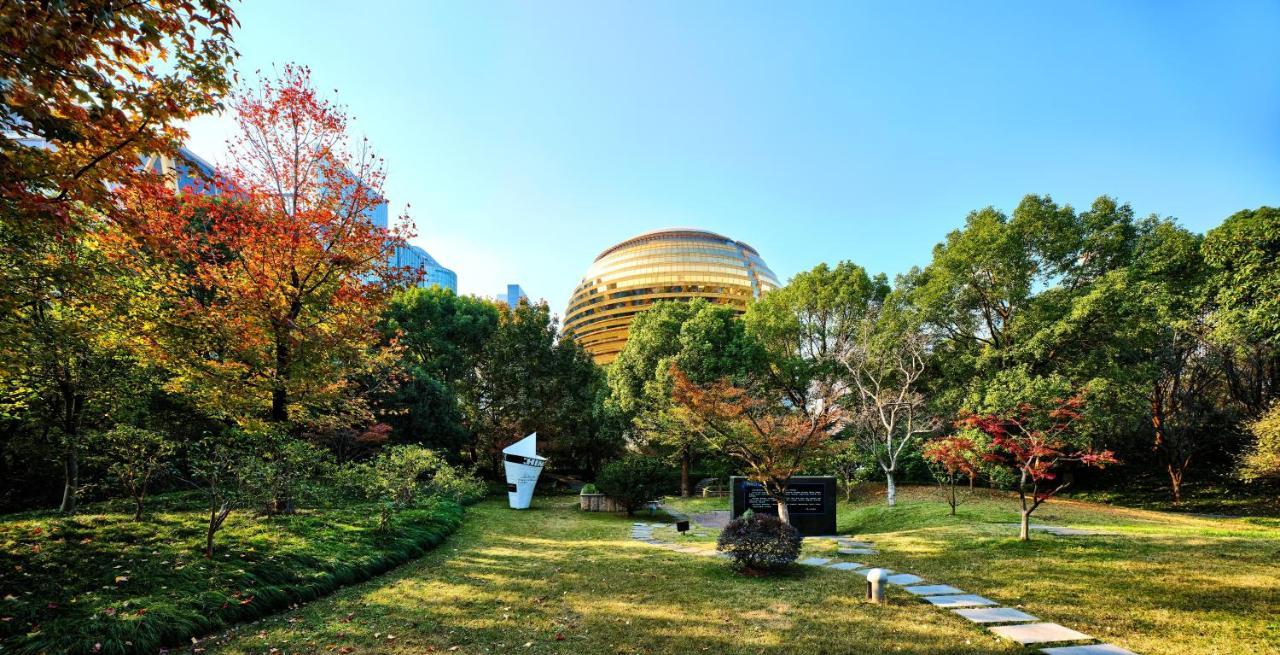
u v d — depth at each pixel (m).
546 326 35.84
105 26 4.97
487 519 18.00
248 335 10.82
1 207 5.11
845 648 5.75
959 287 25.58
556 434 32.94
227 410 11.14
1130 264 23.81
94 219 7.79
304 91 12.02
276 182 12.18
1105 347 22.19
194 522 10.24
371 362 14.39
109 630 5.29
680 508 25.72
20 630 5.20
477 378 34.31
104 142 5.62
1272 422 17.30
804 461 14.49
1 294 6.78
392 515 12.34
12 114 5.02
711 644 5.92
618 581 8.95
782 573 9.52
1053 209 23.92
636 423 30.38
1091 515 18.56
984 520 16.55
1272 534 12.51
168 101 5.79
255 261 11.47
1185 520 17.78
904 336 24.62
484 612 7.12
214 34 5.87
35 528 8.90
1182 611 6.65
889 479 21.95
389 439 24.83
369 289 12.40
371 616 6.91
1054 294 23.33
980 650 5.58
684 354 30.11
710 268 78.31
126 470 10.34
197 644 5.73
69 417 11.91
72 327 9.06
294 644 5.82
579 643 5.97
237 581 7.19
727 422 14.57
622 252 84.56
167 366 10.55
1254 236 19.64
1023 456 12.32
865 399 24.98
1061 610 6.82
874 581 7.50
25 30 4.30
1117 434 25.72
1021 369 21.56
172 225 9.97
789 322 33.47
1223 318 20.34
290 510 12.02
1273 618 6.31
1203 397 26.33
